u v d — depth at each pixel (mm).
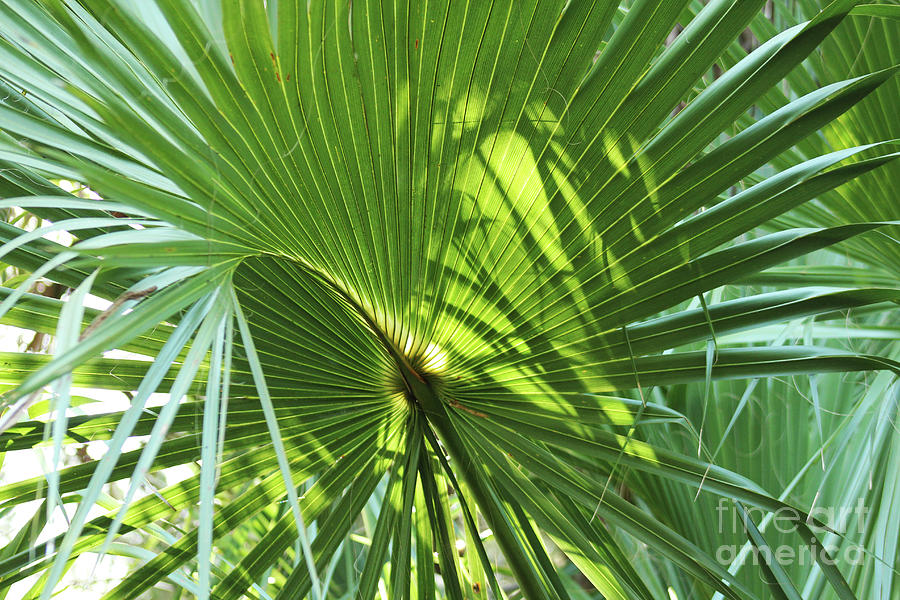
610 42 1712
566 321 1852
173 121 1651
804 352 1807
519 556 1927
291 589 1869
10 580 1846
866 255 2039
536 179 1771
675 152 1752
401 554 1840
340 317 1879
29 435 1856
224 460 1993
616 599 1920
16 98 1841
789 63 1712
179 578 1940
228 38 1635
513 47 1696
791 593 1866
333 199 1768
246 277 1835
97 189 1573
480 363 1900
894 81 1977
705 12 1714
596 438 1915
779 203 1757
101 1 1600
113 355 1864
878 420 2096
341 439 1934
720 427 2248
